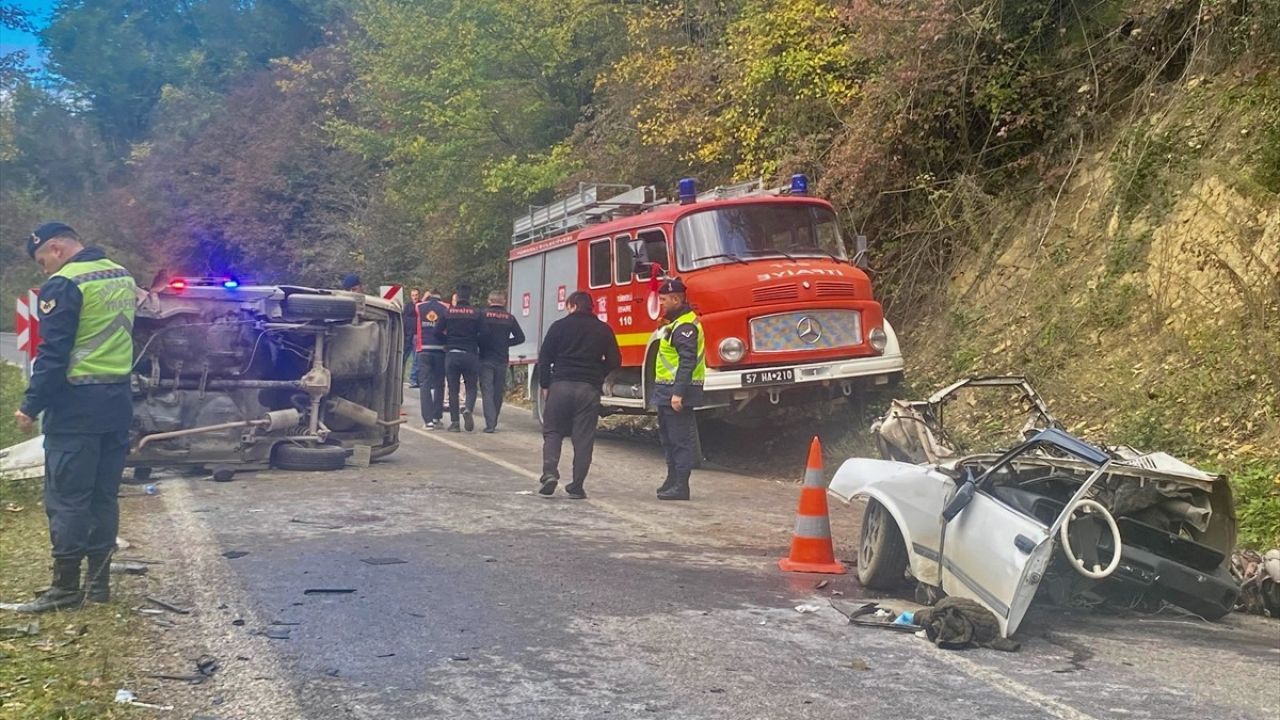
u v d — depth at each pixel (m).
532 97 26.05
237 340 10.60
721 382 11.69
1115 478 6.21
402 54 27.64
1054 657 5.53
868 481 6.83
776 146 16.48
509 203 25.53
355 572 6.84
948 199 15.20
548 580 6.82
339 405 11.57
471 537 8.09
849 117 15.68
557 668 5.11
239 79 50.31
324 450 11.11
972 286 14.51
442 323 16.03
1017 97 14.70
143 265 44.12
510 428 16.89
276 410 11.12
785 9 15.99
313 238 40.72
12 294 50.25
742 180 16.70
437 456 13.03
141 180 48.00
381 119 32.97
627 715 4.53
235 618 5.76
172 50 58.59
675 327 10.24
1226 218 11.59
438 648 5.36
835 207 15.62
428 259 30.72
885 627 5.96
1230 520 6.09
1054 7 14.54
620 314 13.71
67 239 5.88
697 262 12.56
